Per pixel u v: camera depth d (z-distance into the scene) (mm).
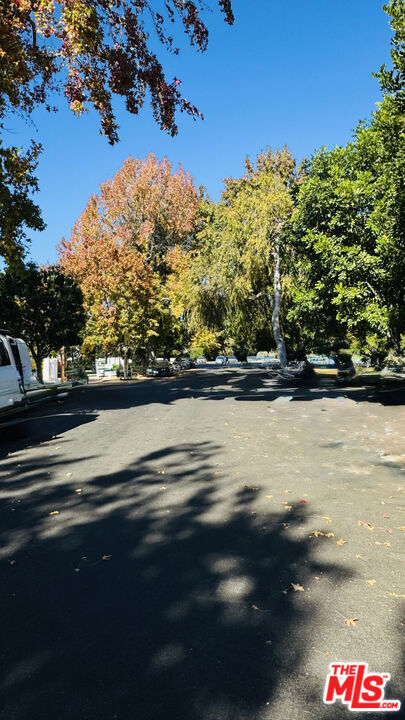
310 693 2207
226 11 9977
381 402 13492
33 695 2232
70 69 10680
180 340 64688
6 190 14156
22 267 16281
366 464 6555
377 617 2822
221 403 15297
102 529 4406
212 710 2109
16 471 6738
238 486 5656
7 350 10898
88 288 37125
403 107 11250
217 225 37844
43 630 2777
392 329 13773
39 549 3994
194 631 2717
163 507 4984
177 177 51750
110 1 10141
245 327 37562
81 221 48656
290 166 37188
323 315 17391
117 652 2545
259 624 2770
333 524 4348
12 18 9852
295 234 16797
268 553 3766
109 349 39781
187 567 3562
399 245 11992
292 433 9156
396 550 3764
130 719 2064
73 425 11031
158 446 8242
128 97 10672
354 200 13648
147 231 48688
